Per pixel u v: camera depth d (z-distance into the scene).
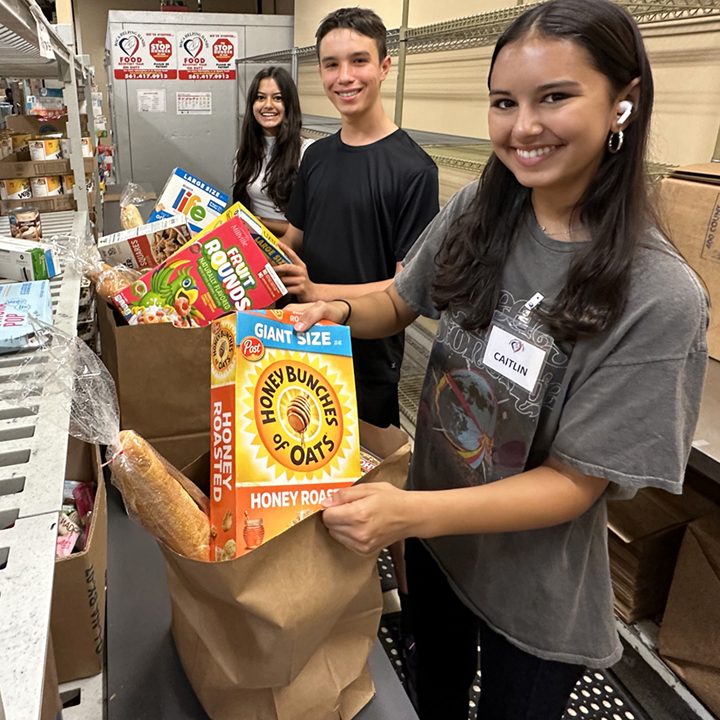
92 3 7.25
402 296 1.08
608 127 0.67
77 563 0.72
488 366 0.88
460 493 0.72
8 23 0.76
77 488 0.94
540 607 0.90
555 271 0.79
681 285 0.68
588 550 0.88
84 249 1.17
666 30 1.89
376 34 1.63
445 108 3.15
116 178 5.58
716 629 1.50
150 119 5.48
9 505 0.52
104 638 0.83
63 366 0.71
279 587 0.58
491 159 0.84
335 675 0.70
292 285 1.31
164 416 0.98
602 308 0.70
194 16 5.24
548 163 0.68
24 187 1.85
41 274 1.05
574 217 0.77
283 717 0.67
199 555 0.65
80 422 0.63
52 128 2.44
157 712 0.72
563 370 0.78
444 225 1.02
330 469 0.68
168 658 0.79
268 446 0.65
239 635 0.62
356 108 1.67
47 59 1.36
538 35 0.63
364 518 0.61
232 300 1.03
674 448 0.70
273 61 5.40
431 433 1.03
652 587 1.73
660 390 0.69
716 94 1.75
